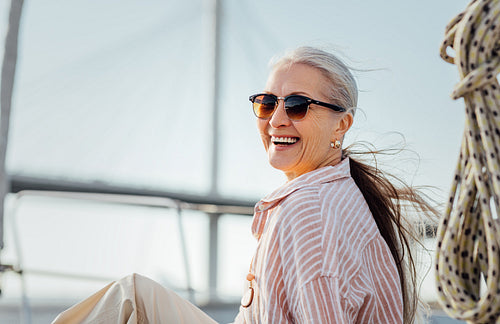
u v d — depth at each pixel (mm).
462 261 1011
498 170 957
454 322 1959
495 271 947
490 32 967
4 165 4160
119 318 1630
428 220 1823
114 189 8164
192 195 8703
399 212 1771
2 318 4609
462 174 1018
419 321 1854
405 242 1750
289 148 1671
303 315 1376
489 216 956
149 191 8227
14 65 4336
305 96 1637
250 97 1722
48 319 4762
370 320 1481
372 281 1503
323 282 1368
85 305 1688
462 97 1009
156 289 1698
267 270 1474
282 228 1465
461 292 987
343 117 1682
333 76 1666
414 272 1747
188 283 3895
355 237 1474
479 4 963
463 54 984
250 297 1538
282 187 1558
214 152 9805
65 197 3762
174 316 1685
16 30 4352
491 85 982
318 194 1497
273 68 1723
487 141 966
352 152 1847
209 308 5246
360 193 1611
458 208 1000
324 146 1670
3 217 3986
